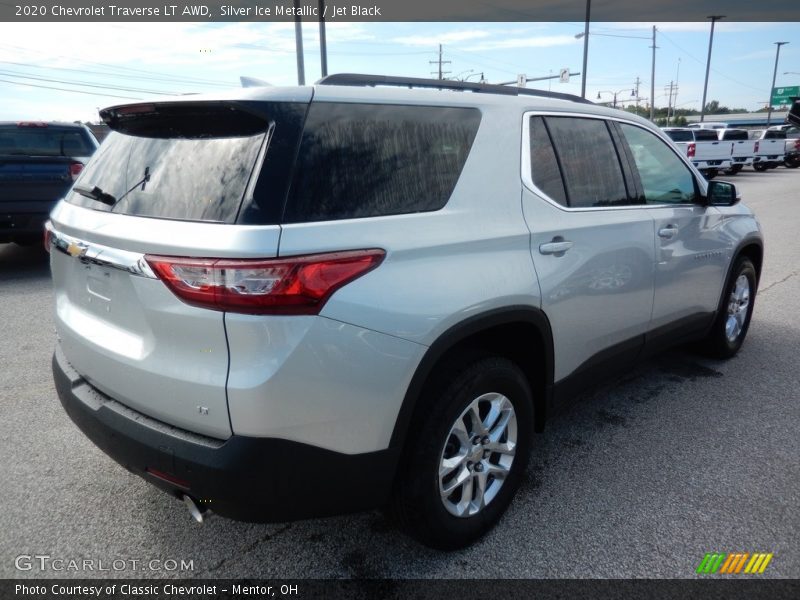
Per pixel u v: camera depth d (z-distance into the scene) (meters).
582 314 2.98
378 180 2.20
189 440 2.03
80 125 8.13
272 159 1.97
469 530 2.55
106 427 2.26
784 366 4.59
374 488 2.22
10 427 3.62
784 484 3.04
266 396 1.90
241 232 1.88
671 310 3.77
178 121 2.31
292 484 2.02
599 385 3.41
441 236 2.30
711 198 3.91
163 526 2.74
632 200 3.41
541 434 3.59
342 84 2.43
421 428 2.32
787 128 31.78
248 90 2.08
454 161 2.47
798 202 15.19
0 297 6.48
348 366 2.03
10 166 6.96
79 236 2.40
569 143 3.06
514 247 2.59
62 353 2.83
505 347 2.85
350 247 2.03
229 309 1.89
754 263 4.85
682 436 3.54
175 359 2.04
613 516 2.80
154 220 2.10
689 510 2.84
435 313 2.22
